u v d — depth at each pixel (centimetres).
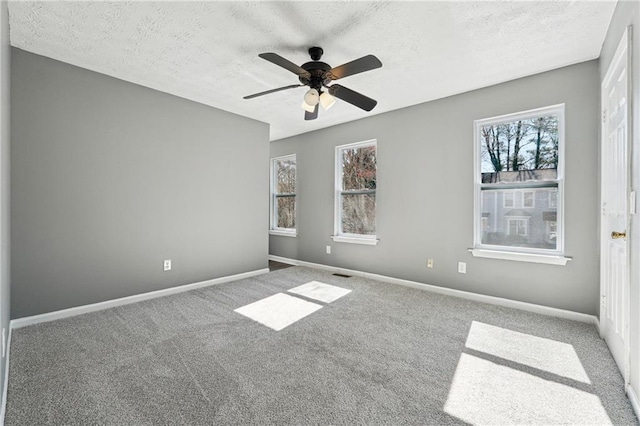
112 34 230
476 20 209
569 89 273
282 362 200
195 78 308
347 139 454
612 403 160
